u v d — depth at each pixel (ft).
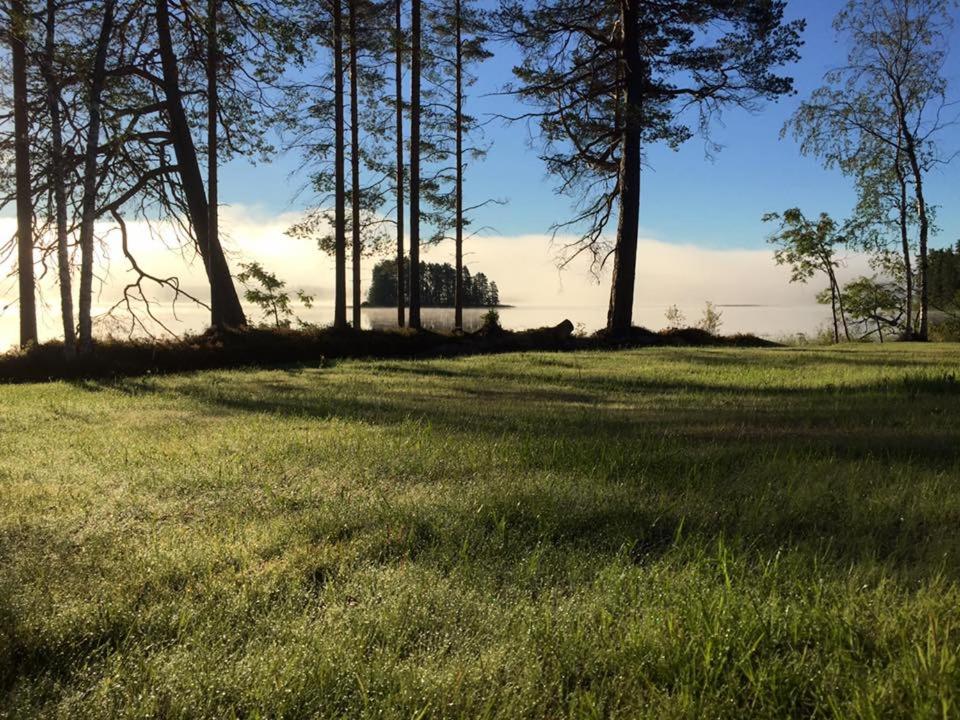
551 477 15.12
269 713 6.53
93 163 56.39
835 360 56.90
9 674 7.36
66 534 12.02
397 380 44.68
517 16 80.48
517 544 10.98
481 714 6.31
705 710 6.29
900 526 11.54
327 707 6.55
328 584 9.34
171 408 31.30
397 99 88.38
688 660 7.16
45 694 6.99
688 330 91.86
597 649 7.45
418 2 82.53
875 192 104.68
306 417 26.66
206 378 48.65
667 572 9.52
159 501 14.23
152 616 8.57
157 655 7.61
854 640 7.52
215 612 8.54
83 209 56.54
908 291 107.96
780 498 13.10
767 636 7.64
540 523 11.70
